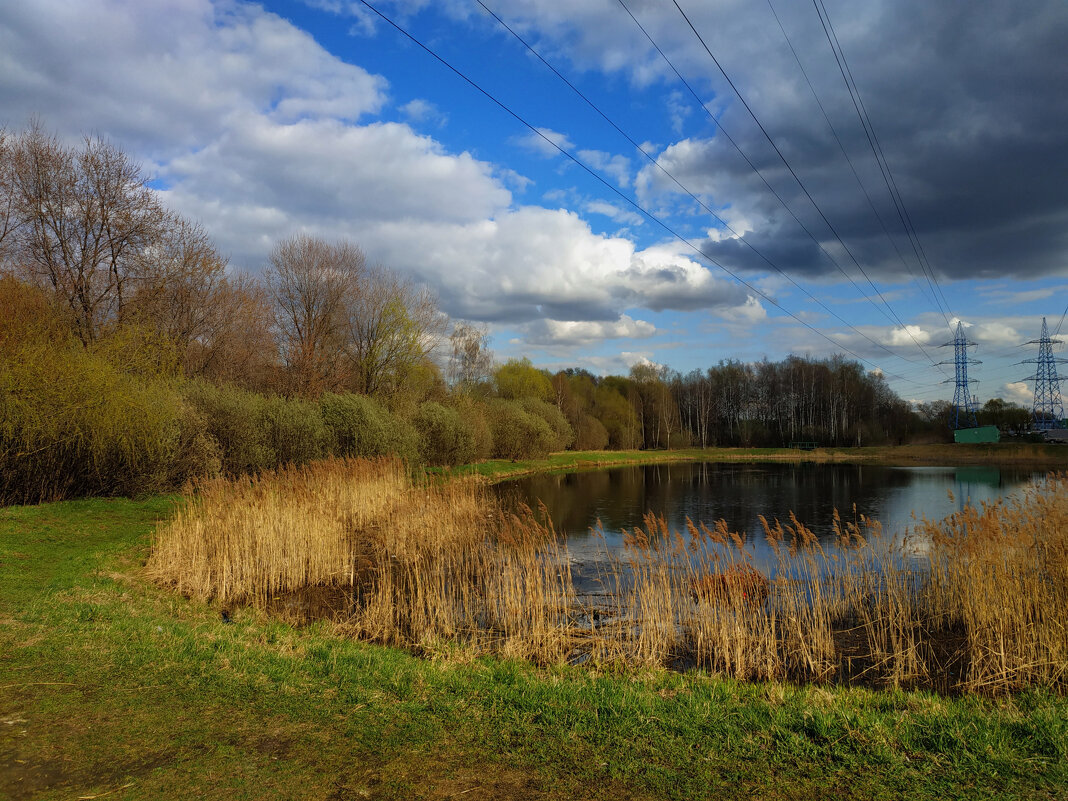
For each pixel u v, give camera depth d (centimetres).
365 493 2020
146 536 1460
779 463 5950
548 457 5625
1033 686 711
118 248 2589
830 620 1016
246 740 472
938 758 459
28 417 1528
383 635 935
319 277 3797
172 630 770
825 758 462
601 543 1775
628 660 837
